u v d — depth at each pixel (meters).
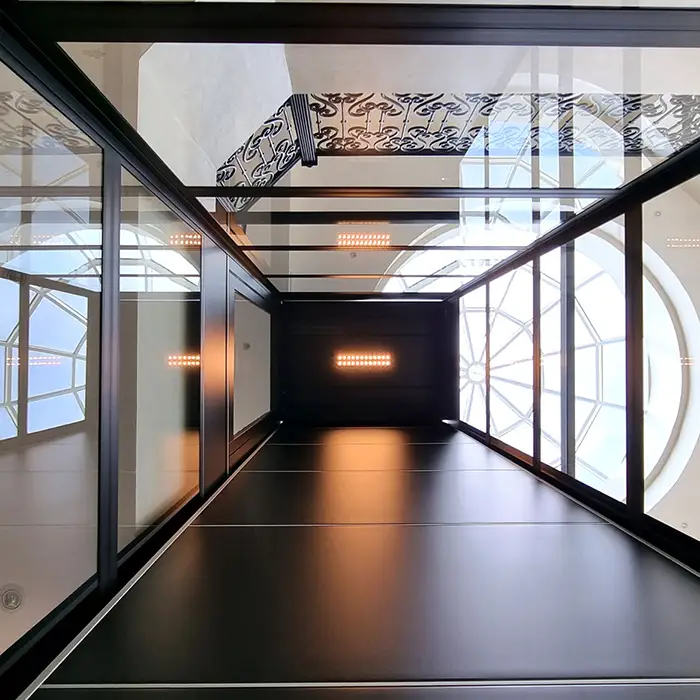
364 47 1.61
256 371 5.00
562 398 4.61
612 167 2.30
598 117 1.99
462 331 6.07
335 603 1.66
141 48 1.49
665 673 1.31
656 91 1.75
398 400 6.26
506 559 2.03
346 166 2.58
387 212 3.05
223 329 3.37
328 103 2.05
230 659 1.35
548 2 1.28
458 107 2.02
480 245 3.82
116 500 1.77
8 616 1.81
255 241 3.71
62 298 2.19
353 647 1.41
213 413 3.11
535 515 2.59
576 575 1.88
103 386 1.72
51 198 2.04
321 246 3.88
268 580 1.83
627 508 2.42
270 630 1.49
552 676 1.29
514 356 6.31
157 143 1.94
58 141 1.68
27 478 2.06
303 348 6.24
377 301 6.23
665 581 1.84
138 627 1.51
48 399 2.22
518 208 2.86
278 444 4.74
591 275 5.91
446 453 4.29
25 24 1.23
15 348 2.48
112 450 1.75
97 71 1.46
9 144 1.72
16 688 1.23
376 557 2.05
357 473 3.54
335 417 6.23
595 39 1.42
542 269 4.40
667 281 4.58
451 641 1.45
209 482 3.01
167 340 2.67
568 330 4.64
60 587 1.80
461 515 2.58
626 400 2.47
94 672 1.29
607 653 1.39
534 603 1.67
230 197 2.64
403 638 1.46
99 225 1.76
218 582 1.81
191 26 1.31
